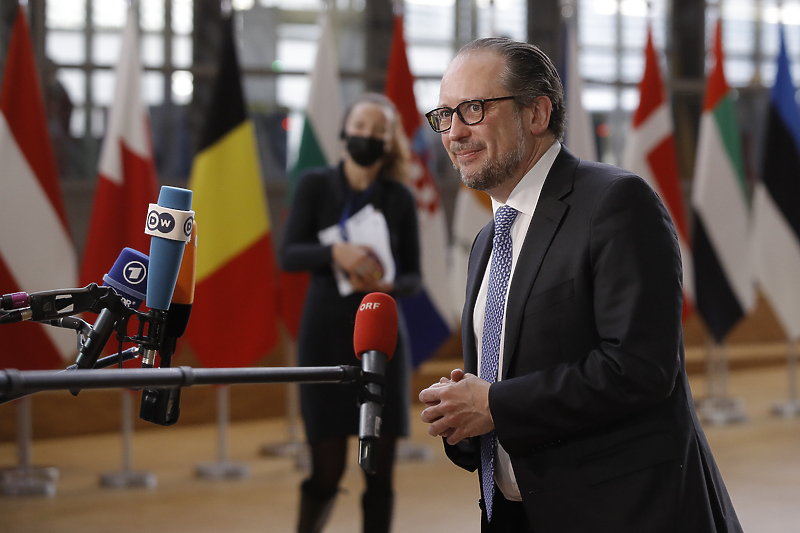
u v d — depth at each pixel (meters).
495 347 3.12
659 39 21.56
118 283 2.52
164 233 2.34
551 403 2.77
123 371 2.07
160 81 16.95
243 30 17.94
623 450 2.84
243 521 8.10
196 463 11.01
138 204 9.77
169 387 2.17
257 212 10.31
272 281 10.31
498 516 3.32
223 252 10.12
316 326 6.11
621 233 2.82
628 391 2.70
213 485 9.75
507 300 3.04
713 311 13.08
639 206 2.87
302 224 6.53
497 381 3.07
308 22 18.45
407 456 11.06
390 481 6.05
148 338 2.39
